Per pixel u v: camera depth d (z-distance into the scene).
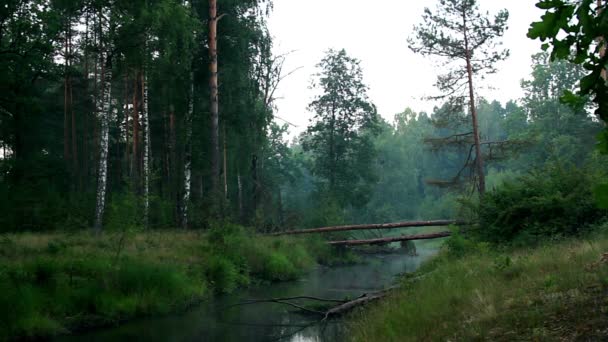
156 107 32.09
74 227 19.30
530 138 22.89
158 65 21.94
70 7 19.61
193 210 23.59
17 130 30.02
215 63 24.33
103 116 20.06
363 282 17.41
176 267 14.02
